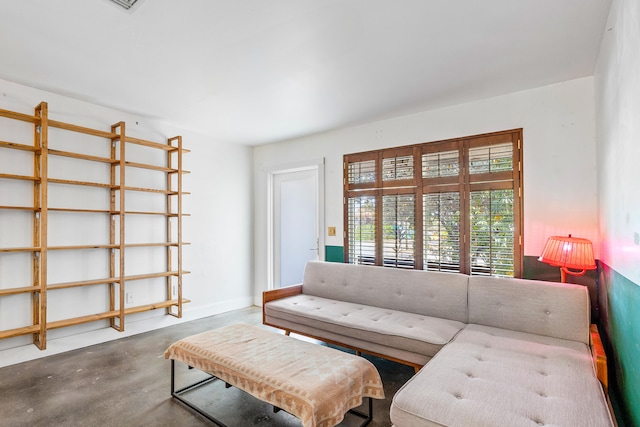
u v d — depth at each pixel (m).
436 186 3.24
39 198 2.86
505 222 2.87
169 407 2.10
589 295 2.44
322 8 1.75
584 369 1.72
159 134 3.80
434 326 2.44
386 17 1.82
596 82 2.37
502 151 2.90
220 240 4.47
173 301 3.76
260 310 4.55
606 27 1.89
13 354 2.70
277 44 2.11
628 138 1.44
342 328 2.62
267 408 2.11
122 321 3.22
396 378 2.54
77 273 3.14
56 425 1.90
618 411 1.71
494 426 1.26
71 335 3.06
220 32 1.97
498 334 2.29
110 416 1.99
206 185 4.32
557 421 1.28
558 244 2.33
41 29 1.95
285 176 4.69
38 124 2.85
